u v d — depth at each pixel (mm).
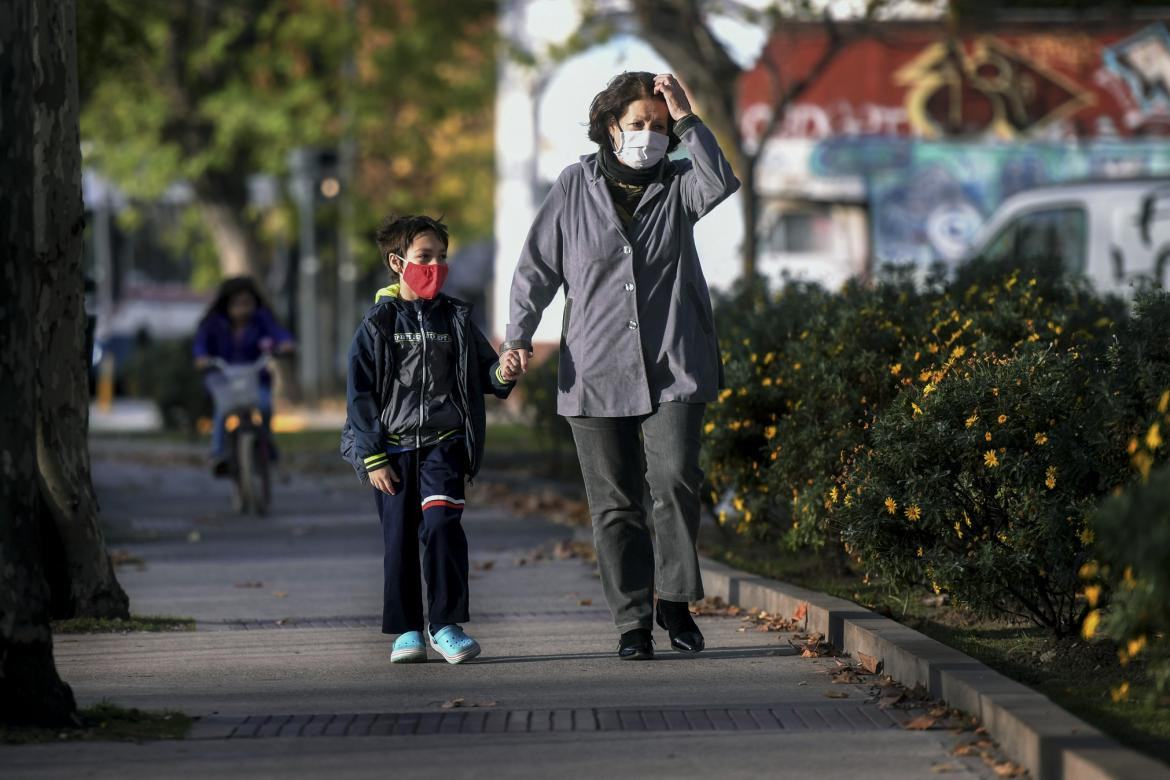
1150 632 13711
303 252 83188
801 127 67312
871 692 17719
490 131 94250
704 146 19234
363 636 22344
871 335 23172
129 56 53406
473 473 20156
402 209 91938
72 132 22641
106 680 18922
